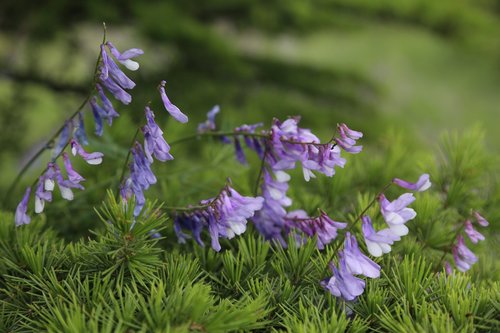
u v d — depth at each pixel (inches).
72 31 64.9
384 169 27.4
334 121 73.6
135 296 22.3
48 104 78.2
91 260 22.9
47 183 23.3
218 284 23.3
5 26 63.3
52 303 22.4
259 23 73.3
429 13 78.1
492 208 26.7
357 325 22.0
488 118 142.3
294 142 23.8
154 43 64.6
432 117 138.2
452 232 25.0
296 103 74.4
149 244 24.1
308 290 22.8
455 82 153.6
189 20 67.4
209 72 69.2
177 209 23.6
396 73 152.9
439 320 21.8
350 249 22.4
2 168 62.4
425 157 27.6
